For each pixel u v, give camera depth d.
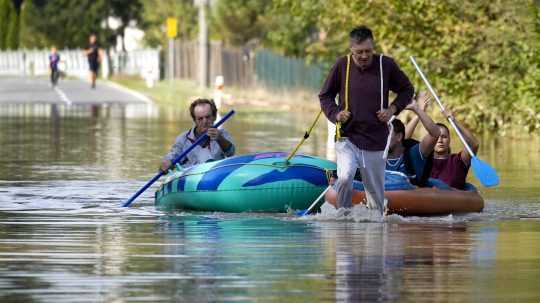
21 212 33.69
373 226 30.47
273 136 65.75
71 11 195.50
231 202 33.66
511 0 63.56
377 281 22.52
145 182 42.28
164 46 169.88
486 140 63.22
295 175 33.66
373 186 31.03
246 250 26.28
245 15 134.75
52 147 58.38
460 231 29.59
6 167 47.91
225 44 138.62
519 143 61.16
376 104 30.23
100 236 28.66
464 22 66.31
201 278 22.81
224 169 34.09
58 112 92.19
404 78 30.42
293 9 76.94
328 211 32.09
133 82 156.12
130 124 77.56
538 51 61.34
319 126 75.19
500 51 64.62
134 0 194.88
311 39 110.44
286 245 27.05
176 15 163.75
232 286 22.03
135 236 28.62
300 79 101.00
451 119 34.53
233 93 115.69
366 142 30.50
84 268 23.89
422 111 32.75
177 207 34.88
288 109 96.69
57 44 198.00
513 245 27.11
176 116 87.25
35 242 27.58
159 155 53.69
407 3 65.88
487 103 65.56
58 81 159.50
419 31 67.25
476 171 33.56
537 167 47.97
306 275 23.12
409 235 28.80
